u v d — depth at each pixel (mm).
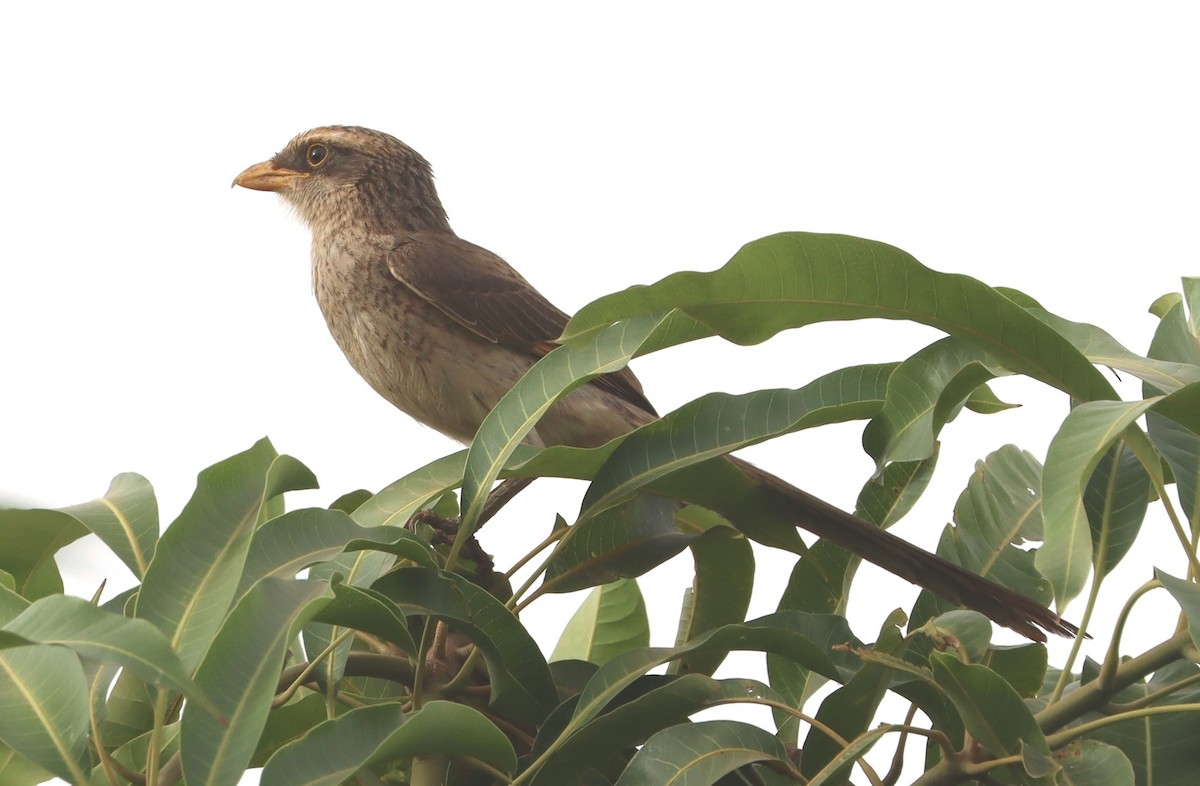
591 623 6270
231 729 3396
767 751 4102
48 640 3158
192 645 3809
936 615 5309
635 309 4359
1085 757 3887
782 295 4312
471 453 4875
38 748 3732
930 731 3965
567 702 4434
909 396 4754
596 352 4820
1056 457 3705
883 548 5379
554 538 4816
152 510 4969
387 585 4359
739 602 5578
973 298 4250
